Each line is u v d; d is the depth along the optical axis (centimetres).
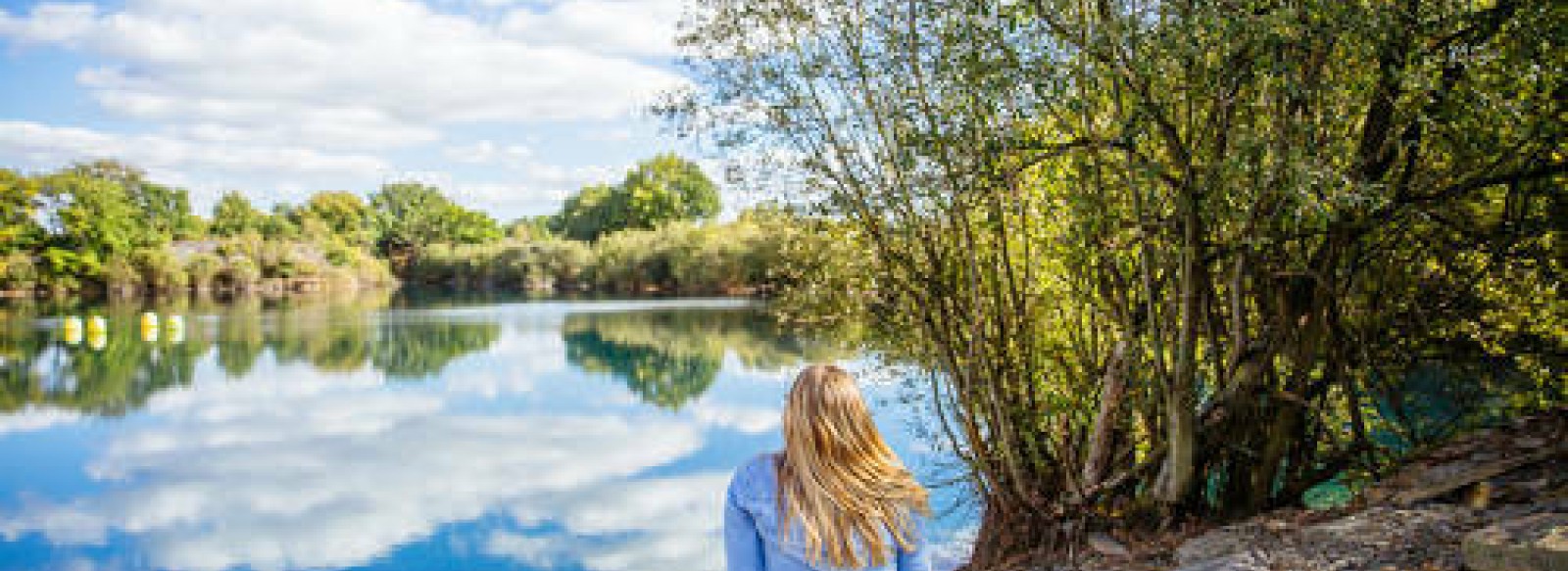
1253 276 566
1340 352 590
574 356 2442
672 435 1427
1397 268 596
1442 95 446
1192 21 402
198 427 1523
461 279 8788
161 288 6719
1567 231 517
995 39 456
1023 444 658
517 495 1093
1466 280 609
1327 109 456
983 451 640
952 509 805
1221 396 558
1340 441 615
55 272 6278
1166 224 492
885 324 681
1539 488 426
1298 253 541
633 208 7881
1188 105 482
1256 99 462
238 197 9650
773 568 219
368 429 1499
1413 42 438
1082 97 459
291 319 3878
